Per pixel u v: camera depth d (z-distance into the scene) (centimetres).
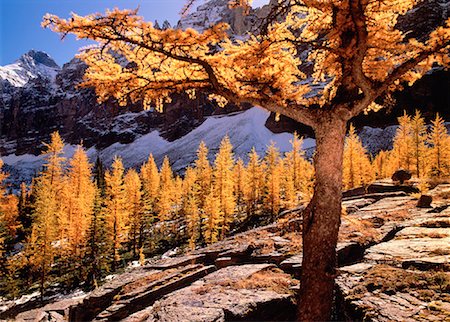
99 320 812
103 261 3691
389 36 524
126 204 4341
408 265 655
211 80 548
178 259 1174
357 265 730
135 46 514
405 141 4641
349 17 473
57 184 4941
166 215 5981
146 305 855
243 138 17088
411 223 1046
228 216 4653
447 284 519
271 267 881
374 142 10994
